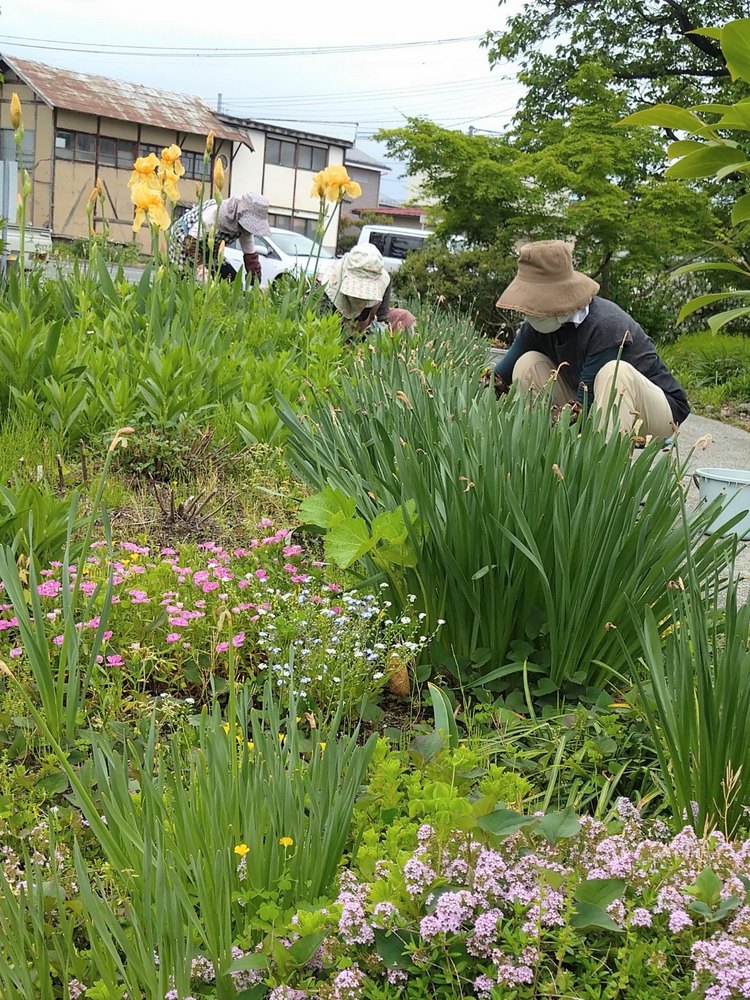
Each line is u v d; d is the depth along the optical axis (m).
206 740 1.89
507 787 2.06
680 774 2.10
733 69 3.14
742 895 1.64
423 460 3.13
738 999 1.45
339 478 3.49
